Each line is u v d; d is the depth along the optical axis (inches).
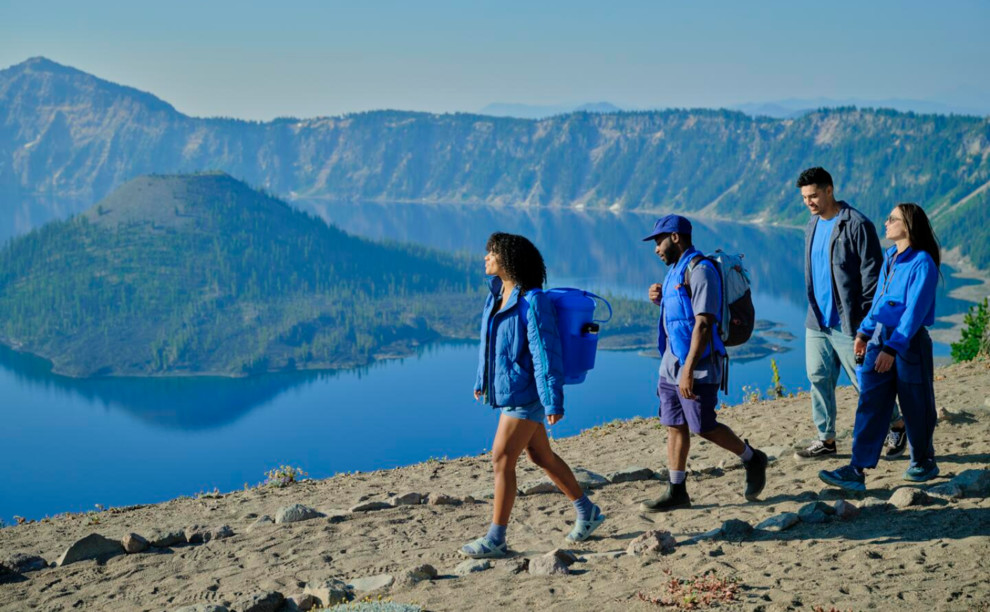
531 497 272.1
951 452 260.5
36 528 314.7
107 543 243.3
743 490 249.1
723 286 212.8
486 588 181.0
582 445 375.6
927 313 219.1
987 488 207.0
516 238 197.0
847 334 247.1
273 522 267.0
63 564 235.5
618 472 282.4
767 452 292.5
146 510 331.6
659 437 368.2
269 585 203.8
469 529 241.4
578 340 196.1
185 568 225.0
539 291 195.0
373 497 304.7
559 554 191.9
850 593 153.0
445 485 323.3
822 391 269.3
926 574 157.5
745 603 153.3
